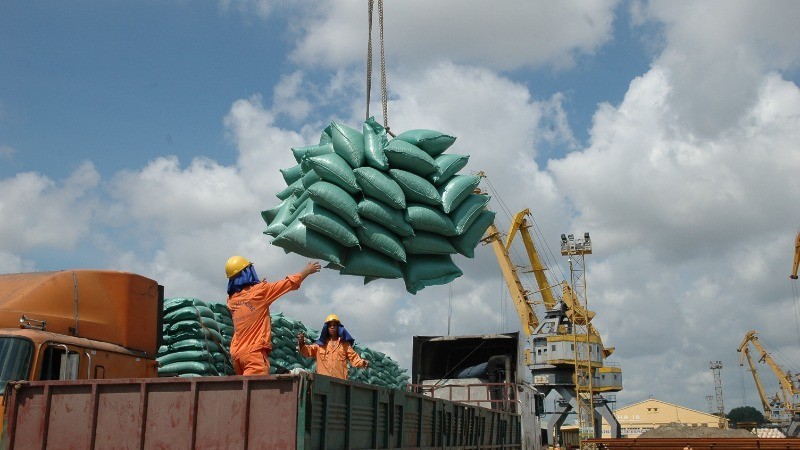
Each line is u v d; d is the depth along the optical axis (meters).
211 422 5.57
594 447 24.61
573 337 46.50
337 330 9.88
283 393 5.43
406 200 7.96
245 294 6.85
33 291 7.88
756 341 89.31
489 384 13.69
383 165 7.69
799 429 63.72
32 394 6.18
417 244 8.00
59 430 6.00
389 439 6.90
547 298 52.12
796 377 82.31
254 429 5.43
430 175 8.12
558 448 36.44
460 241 8.39
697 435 43.66
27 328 7.46
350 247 7.81
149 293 9.34
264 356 6.78
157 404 5.77
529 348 48.28
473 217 8.38
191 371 10.37
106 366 8.14
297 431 5.29
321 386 5.57
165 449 5.64
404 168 7.93
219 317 11.73
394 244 7.76
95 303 8.45
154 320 9.39
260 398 5.48
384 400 6.85
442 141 8.32
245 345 6.71
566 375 47.09
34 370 7.00
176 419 5.68
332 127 8.05
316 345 9.74
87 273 8.47
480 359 15.80
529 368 47.91
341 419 5.99
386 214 7.64
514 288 51.84
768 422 87.75
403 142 7.98
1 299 7.77
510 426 12.74
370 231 7.65
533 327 51.38
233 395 5.56
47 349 7.25
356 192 7.69
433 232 8.12
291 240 7.62
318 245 7.55
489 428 11.17
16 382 6.19
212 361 10.88
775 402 87.06
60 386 6.09
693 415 94.12
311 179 7.80
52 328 7.86
